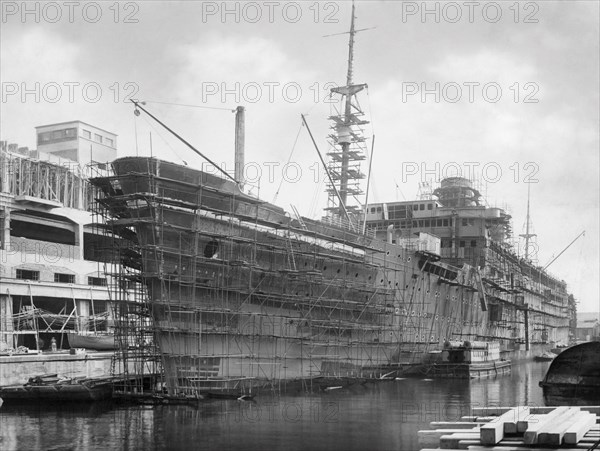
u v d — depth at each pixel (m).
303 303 42.84
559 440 19.22
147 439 25.27
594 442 19.56
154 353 36.88
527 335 94.50
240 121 45.59
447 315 65.75
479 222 77.56
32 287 54.56
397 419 29.69
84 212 64.44
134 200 36.53
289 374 42.31
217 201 39.25
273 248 41.06
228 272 39.16
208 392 36.38
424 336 60.12
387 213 79.69
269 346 41.09
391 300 53.00
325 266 46.56
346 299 48.03
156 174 36.47
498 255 86.00
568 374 43.88
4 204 57.47
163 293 35.97
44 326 58.06
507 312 90.38
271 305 41.69
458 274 66.81
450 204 82.81
